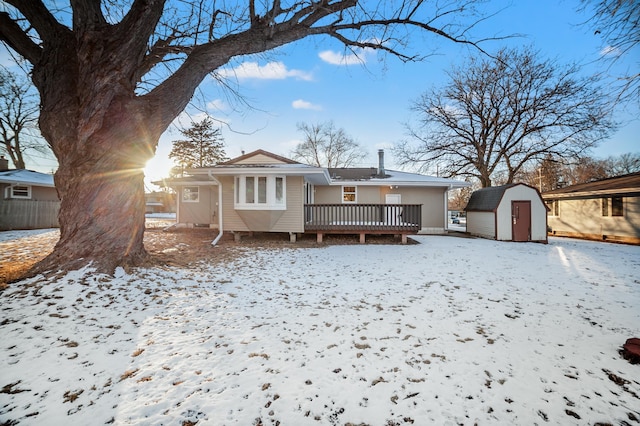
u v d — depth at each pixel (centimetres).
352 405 223
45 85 537
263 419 207
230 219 1127
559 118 1788
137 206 589
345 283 570
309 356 293
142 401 220
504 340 330
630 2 394
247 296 482
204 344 312
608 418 211
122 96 542
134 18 524
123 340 314
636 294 500
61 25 580
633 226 1271
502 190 1304
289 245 1048
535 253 938
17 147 2353
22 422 196
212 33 718
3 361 264
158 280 518
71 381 241
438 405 224
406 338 336
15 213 1402
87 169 521
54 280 436
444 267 715
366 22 722
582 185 1688
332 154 3634
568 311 420
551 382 253
